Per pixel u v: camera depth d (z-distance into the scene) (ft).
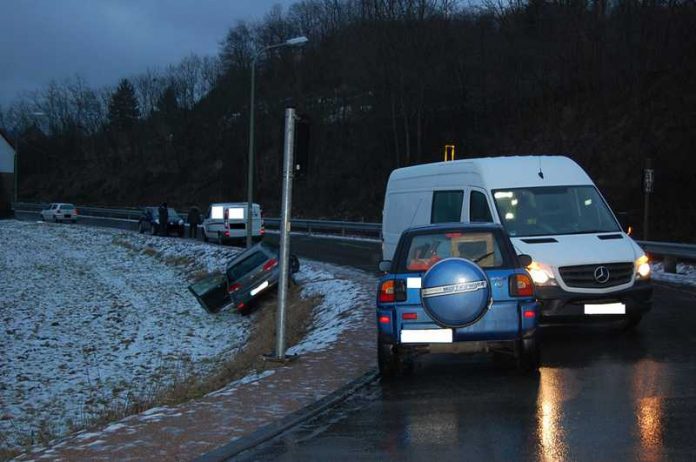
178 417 24.79
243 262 71.36
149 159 305.94
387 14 180.86
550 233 37.47
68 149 359.66
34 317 73.46
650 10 141.90
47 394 44.27
